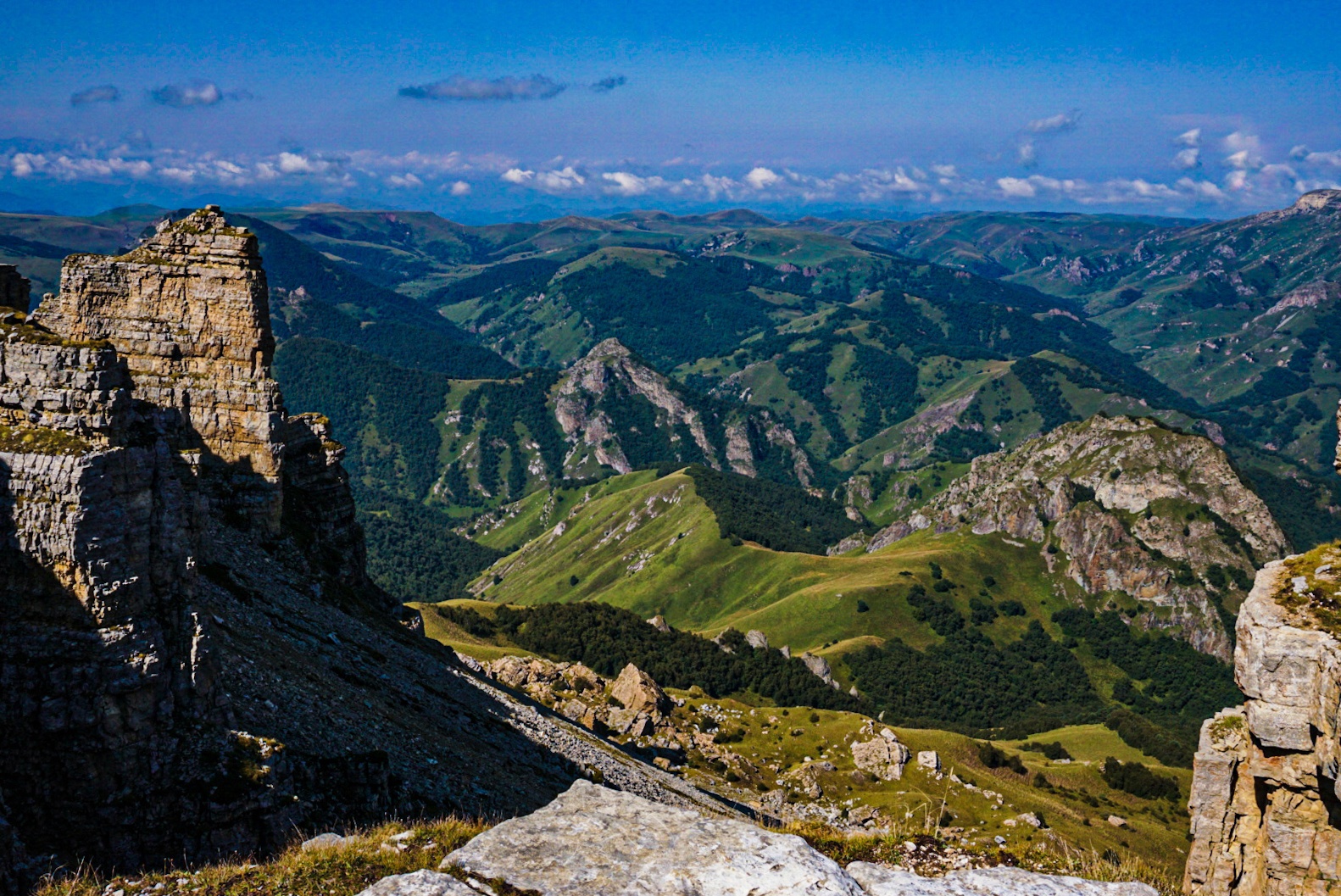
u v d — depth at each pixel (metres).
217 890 19.80
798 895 16.48
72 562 28.39
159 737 30.16
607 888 16.88
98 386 30.42
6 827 25.86
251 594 54.91
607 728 115.94
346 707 48.47
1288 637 25.70
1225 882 28.33
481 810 48.94
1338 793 23.50
